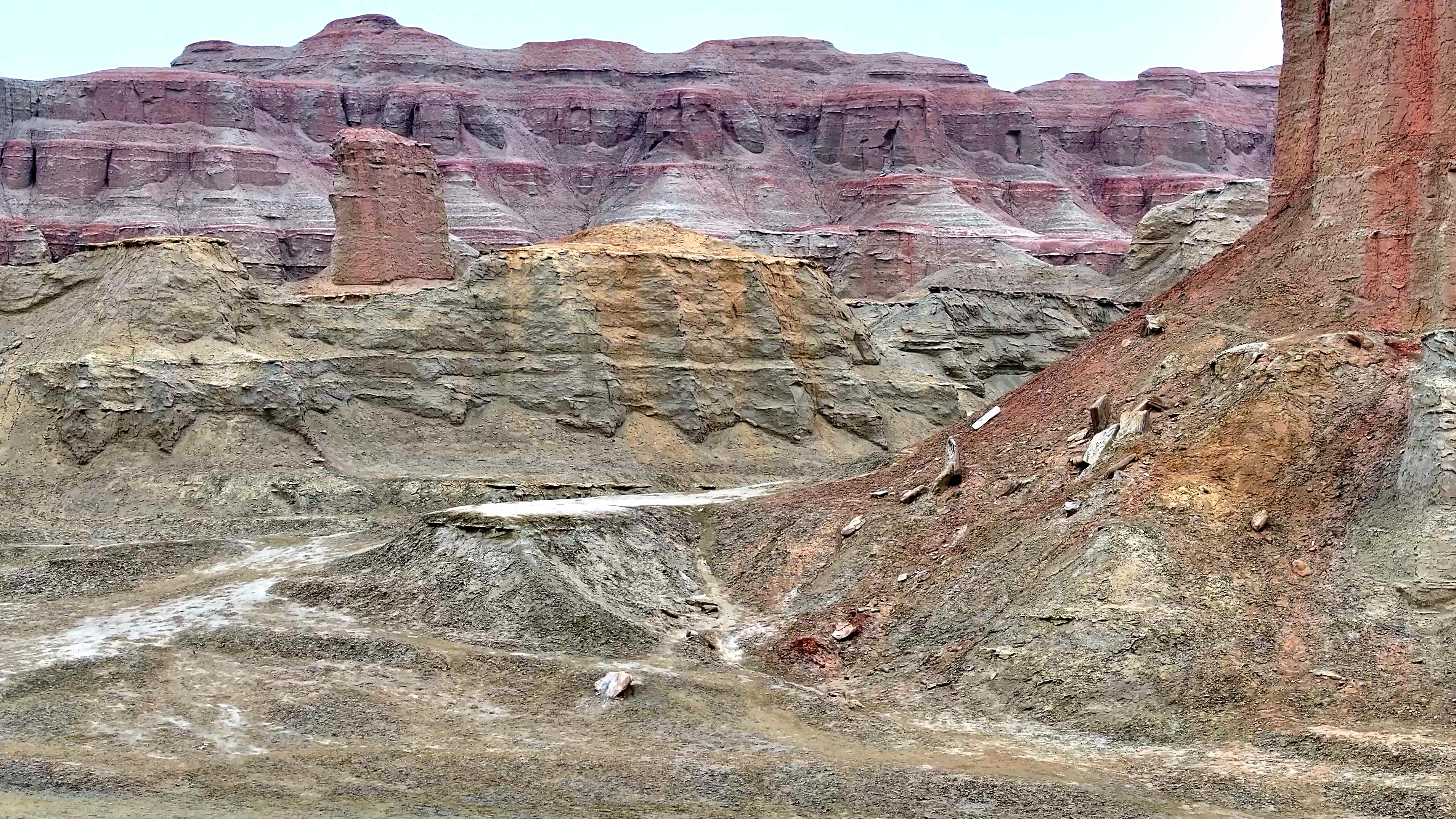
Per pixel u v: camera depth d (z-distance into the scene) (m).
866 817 31.23
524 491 66.31
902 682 40.38
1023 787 32.44
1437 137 46.59
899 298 141.12
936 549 46.88
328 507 64.38
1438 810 30.36
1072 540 42.34
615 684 39.00
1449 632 36.81
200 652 42.84
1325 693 35.81
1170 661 37.41
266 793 32.06
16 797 31.42
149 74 190.00
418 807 31.47
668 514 54.97
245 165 183.12
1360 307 47.28
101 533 59.72
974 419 58.38
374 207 105.31
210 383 68.12
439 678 40.84
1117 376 52.00
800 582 48.62
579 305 75.75
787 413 77.12
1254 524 41.25
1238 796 31.80
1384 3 47.69
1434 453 39.28
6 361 70.94
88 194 179.88
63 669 40.59
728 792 32.59
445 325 74.81
